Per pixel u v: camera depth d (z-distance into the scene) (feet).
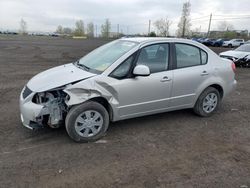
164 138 14.65
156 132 15.40
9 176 10.69
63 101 13.47
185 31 262.06
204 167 11.78
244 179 10.96
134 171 11.30
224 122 17.43
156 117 17.80
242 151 13.44
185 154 12.92
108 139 14.30
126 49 15.01
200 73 16.92
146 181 10.61
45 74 14.98
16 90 24.49
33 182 10.36
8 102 20.39
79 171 11.19
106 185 10.31
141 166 11.71
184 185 10.43
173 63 15.96
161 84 15.35
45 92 13.23
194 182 10.65
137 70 13.84
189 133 15.44
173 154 12.89
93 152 12.84
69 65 16.58
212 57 17.87
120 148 13.33
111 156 12.51
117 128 15.78
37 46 98.27
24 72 35.73
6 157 12.11
